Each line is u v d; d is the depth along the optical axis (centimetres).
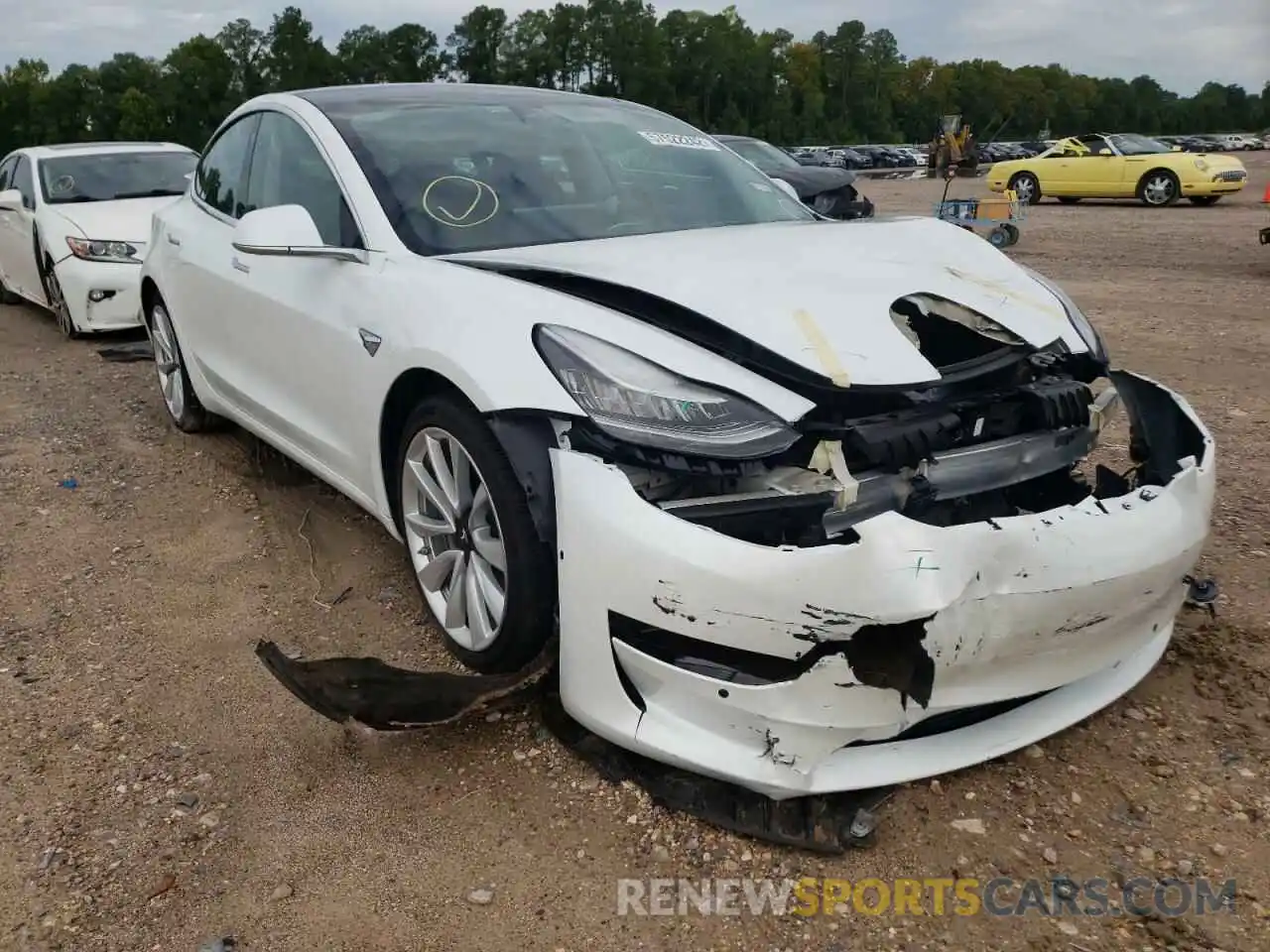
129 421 531
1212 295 888
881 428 218
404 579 340
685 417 214
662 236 297
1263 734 251
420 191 307
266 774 244
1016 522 205
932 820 224
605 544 212
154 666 292
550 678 252
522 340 234
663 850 216
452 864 215
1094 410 254
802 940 194
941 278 262
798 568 195
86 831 226
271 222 293
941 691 204
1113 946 192
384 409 282
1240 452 452
